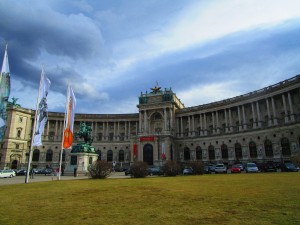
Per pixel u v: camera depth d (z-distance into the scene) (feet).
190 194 58.29
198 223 33.22
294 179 86.12
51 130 370.53
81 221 35.83
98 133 389.39
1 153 321.52
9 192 69.21
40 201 53.11
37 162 346.74
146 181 100.12
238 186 71.15
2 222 35.96
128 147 372.38
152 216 37.86
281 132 242.78
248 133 277.64
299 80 232.12
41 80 123.95
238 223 32.45
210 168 198.49
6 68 108.99
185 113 351.67
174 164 160.56
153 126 359.46
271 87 262.67
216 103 321.73
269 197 49.85
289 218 33.76
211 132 327.67
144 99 364.79
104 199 54.39
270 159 250.16
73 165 182.50
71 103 148.87
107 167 131.75
